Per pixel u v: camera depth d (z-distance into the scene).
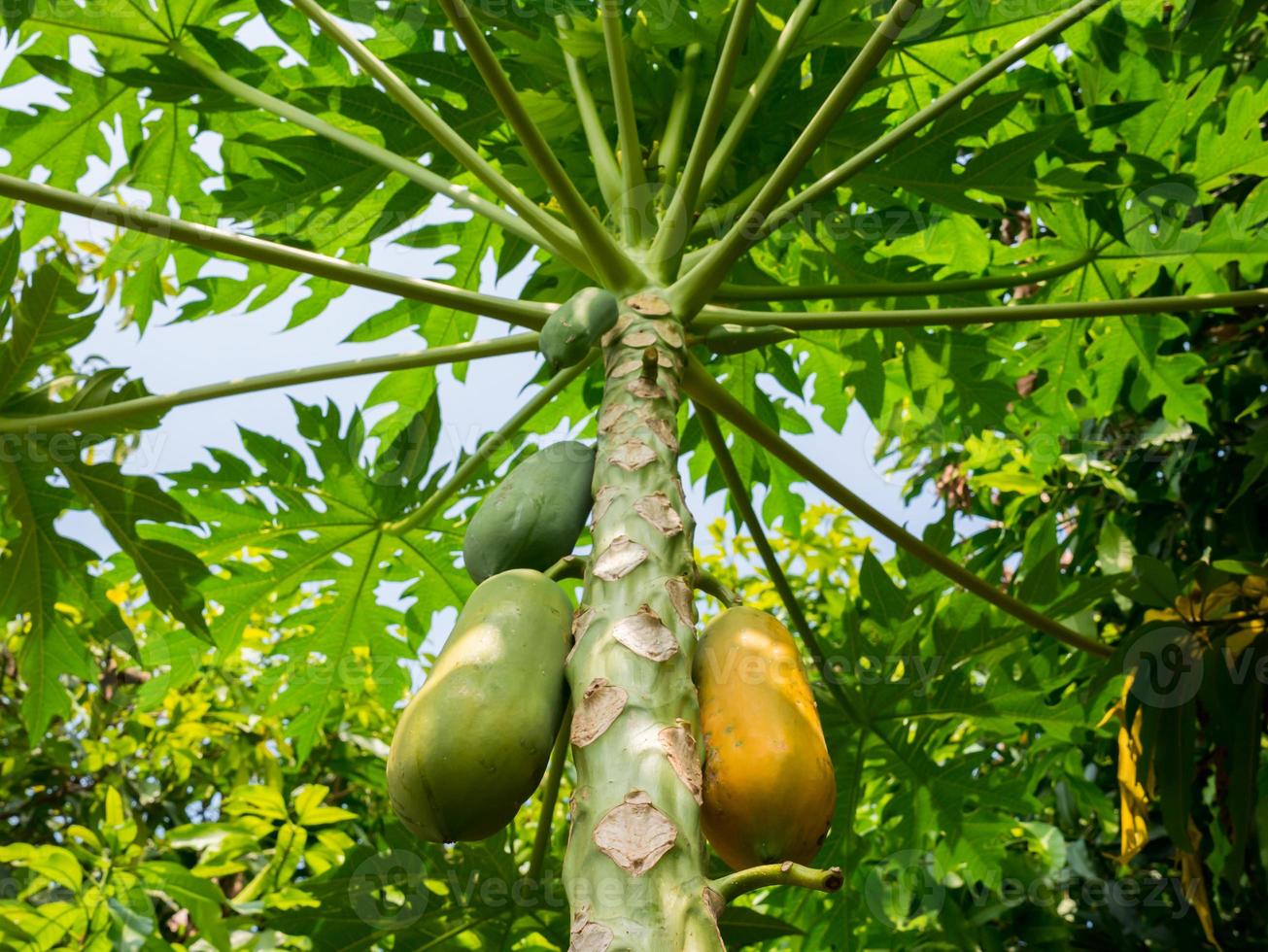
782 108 2.73
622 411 1.87
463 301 2.23
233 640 3.20
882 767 3.16
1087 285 3.32
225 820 4.94
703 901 1.29
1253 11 2.80
